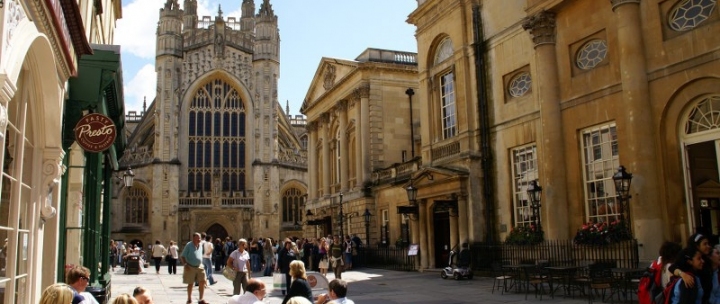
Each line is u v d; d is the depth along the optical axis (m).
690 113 17.47
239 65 75.62
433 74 31.11
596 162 20.70
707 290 7.41
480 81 27.23
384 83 41.22
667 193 17.62
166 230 69.00
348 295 20.84
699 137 17.14
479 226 26.55
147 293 8.29
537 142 23.55
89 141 12.09
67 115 12.51
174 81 72.62
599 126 20.61
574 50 21.75
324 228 48.03
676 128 17.67
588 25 21.02
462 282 24.17
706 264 7.53
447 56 30.20
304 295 10.47
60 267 12.77
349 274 31.88
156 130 71.00
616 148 19.91
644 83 18.28
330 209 46.34
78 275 8.37
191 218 70.62
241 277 19.19
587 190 21.02
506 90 25.91
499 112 26.23
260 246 40.53
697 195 17.75
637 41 18.48
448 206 28.11
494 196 26.44
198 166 73.12
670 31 17.92
